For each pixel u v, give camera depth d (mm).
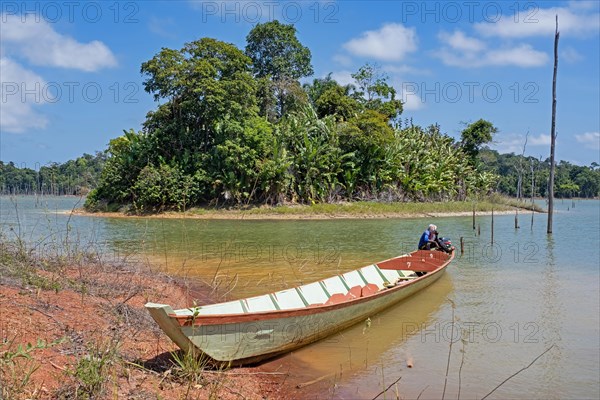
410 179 46688
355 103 48719
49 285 9359
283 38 50781
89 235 22938
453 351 8914
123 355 7074
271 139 39656
